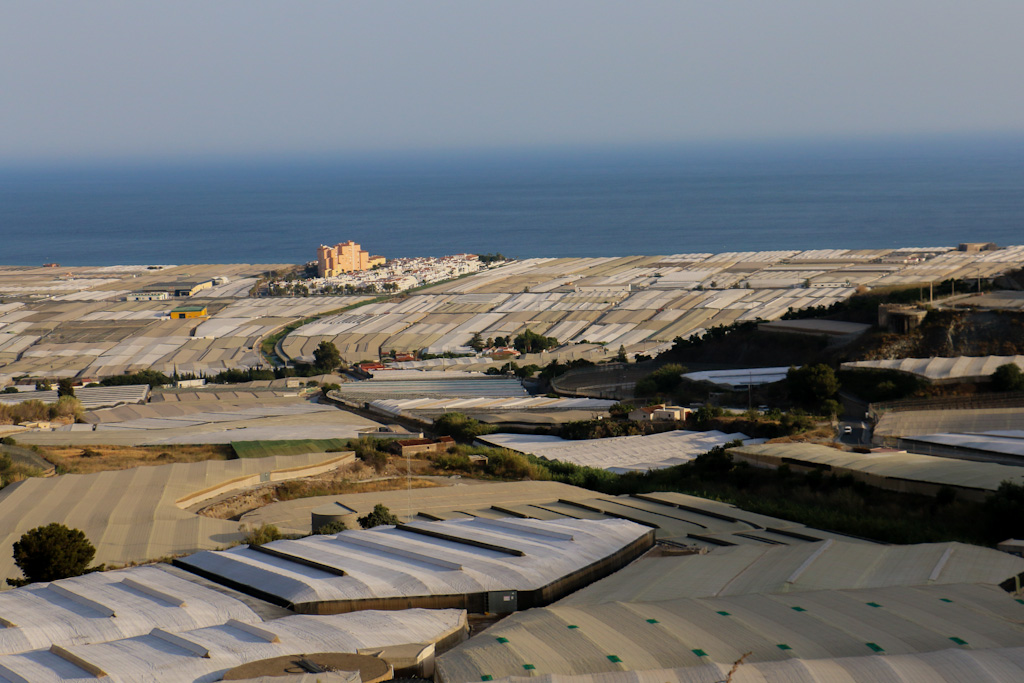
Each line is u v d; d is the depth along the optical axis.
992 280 197.00
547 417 157.50
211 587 58.72
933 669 42.56
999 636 48.03
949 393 138.38
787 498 93.06
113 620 51.97
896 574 59.69
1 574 73.75
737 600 53.78
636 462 118.81
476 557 61.72
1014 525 75.94
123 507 93.75
